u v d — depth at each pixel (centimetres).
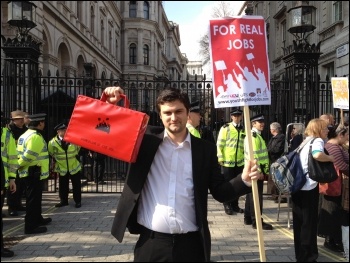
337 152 518
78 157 863
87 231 645
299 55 943
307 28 932
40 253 529
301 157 482
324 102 1103
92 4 3606
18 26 952
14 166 611
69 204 888
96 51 3550
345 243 507
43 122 650
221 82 316
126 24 5441
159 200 269
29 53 952
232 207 780
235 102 312
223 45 317
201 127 1009
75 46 2800
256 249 548
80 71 3048
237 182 274
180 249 266
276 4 2672
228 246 561
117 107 269
